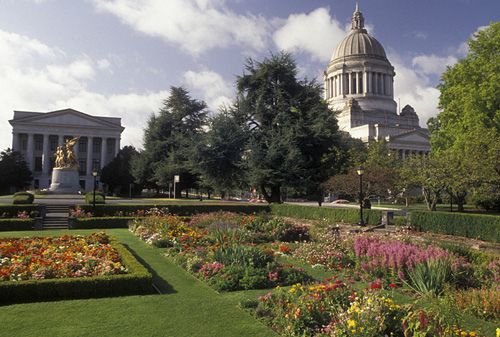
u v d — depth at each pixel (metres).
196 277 12.87
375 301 7.56
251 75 42.41
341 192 37.44
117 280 10.82
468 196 45.09
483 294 9.44
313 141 39.28
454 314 7.48
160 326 8.23
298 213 35.34
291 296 8.95
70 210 30.45
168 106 70.19
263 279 11.72
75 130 102.25
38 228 26.03
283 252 17.52
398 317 7.26
